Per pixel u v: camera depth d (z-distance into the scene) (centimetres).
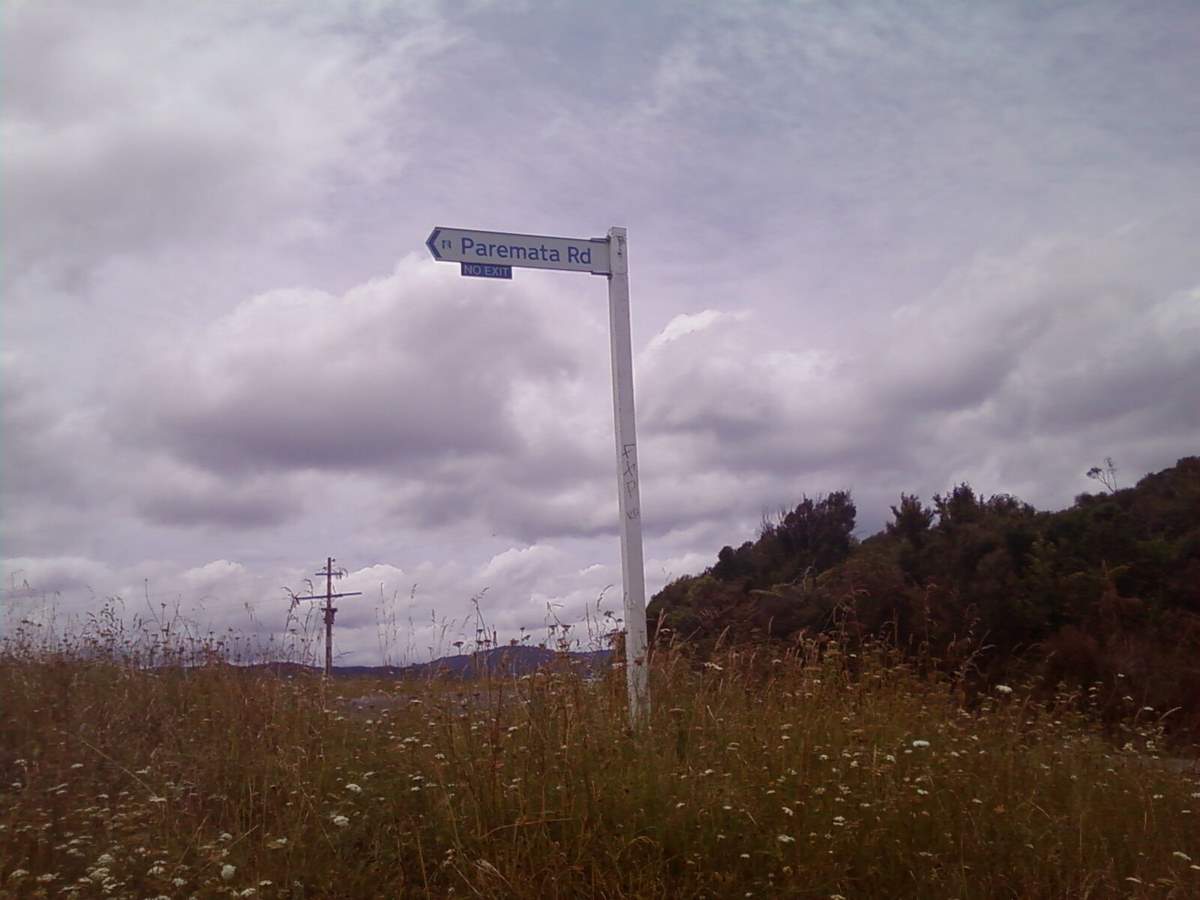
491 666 698
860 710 770
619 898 480
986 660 1265
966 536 1503
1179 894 523
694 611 1380
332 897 486
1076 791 639
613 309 829
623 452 803
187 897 475
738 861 512
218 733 706
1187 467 1758
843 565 1588
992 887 521
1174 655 1230
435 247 793
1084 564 1408
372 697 830
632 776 566
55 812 566
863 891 514
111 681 884
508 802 547
